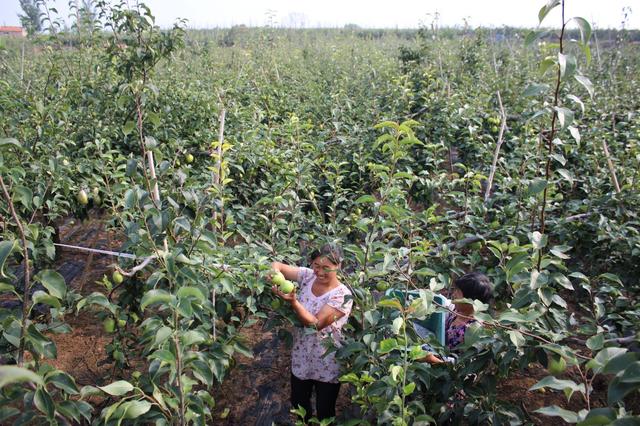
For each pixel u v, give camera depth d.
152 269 2.86
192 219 3.14
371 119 6.98
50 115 5.22
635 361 1.28
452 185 4.54
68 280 5.21
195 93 6.78
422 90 7.44
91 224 6.54
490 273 3.48
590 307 4.02
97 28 6.74
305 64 14.96
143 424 2.55
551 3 1.95
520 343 2.04
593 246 4.21
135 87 3.06
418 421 2.16
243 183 4.78
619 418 1.29
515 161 5.16
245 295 3.15
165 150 5.43
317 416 3.05
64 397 2.05
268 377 3.90
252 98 8.54
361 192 4.76
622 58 12.96
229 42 22.55
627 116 7.16
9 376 1.00
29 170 4.09
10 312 1.81
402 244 4.18
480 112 7.06
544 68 2.09
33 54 12.99
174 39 3.84
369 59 14.61
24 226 2.40
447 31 18.50
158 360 2.14
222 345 2.62
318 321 2.78
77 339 4.30
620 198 4.11
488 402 2.46
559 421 3.40
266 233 3.88
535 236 2.26
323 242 3.52
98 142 4.29
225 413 3.51
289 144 5.59
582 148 5.91
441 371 2.47
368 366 2.64
